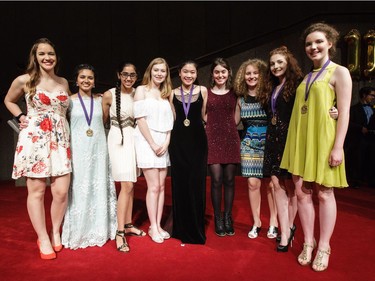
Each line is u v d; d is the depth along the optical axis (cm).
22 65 647
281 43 726
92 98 326
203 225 338
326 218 268
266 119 342
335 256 296
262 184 605
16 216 434
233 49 786
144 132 327
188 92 350
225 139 353
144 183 633
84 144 318
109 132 330
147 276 262
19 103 614
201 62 746
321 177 253
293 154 276
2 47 843
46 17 847
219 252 310
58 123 296
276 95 313
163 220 418
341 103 249
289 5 822
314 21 704
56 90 296
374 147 595
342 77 249
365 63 684
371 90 611
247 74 339
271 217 351
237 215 428
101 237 328
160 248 321
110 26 852
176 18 848
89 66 322
